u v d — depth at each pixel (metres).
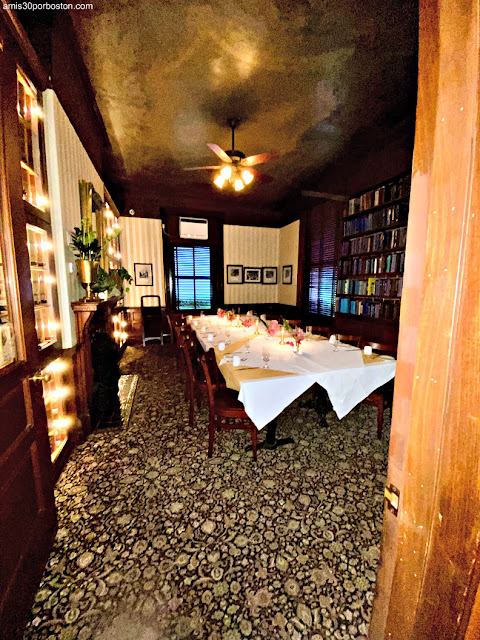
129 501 1.73
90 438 2.44
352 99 3.20
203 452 2.24
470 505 0.52
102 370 2.86
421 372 0.59
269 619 1.14
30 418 1.28
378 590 0.77
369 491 1.82
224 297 7.18
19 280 1.23
